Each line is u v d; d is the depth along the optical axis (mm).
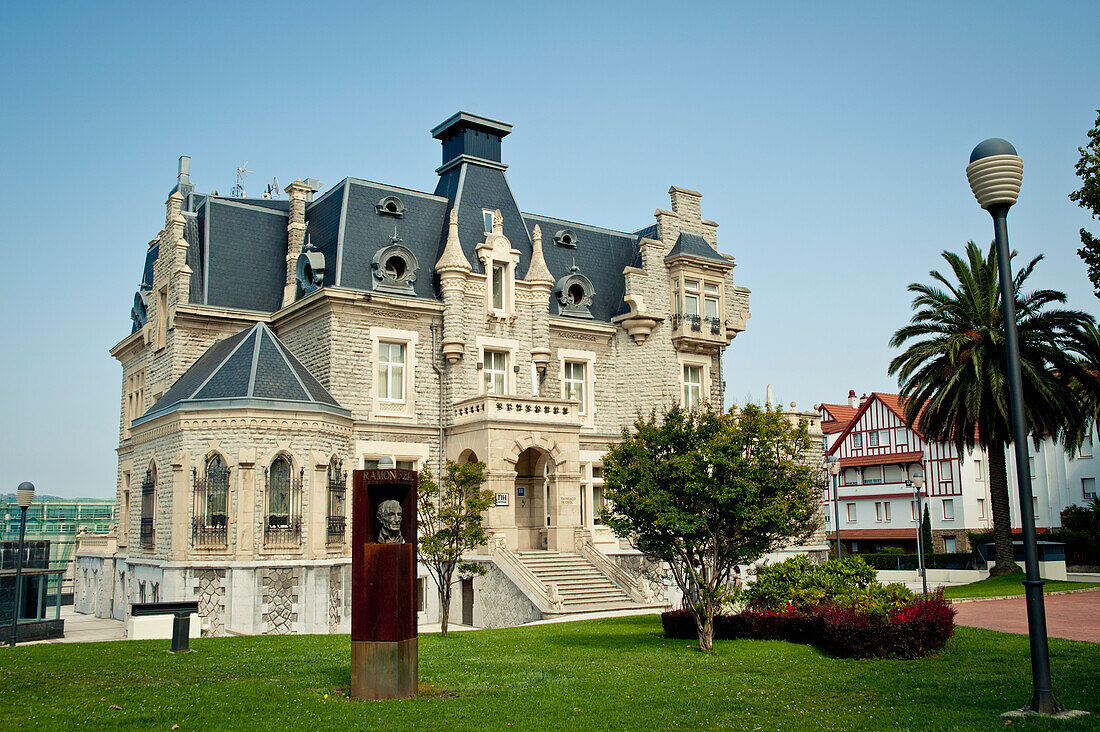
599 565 41250
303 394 37125
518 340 45719
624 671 21062
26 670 21234
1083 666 20109
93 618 45750
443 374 43969
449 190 48688
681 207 51719
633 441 27469
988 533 68875
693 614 26078
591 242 52562
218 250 45188
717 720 15922
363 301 41594
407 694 17984
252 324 44906
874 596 24703
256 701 17312
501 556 38938
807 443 27234
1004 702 16406
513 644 26891
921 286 45969
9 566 36625
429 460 42875
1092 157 28844
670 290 50406
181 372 43219
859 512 85188
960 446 46031
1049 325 42875
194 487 35188
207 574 34500
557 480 42562
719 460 25062
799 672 20859
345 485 38531
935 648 22844
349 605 37062
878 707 16734
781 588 27219
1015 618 30219
